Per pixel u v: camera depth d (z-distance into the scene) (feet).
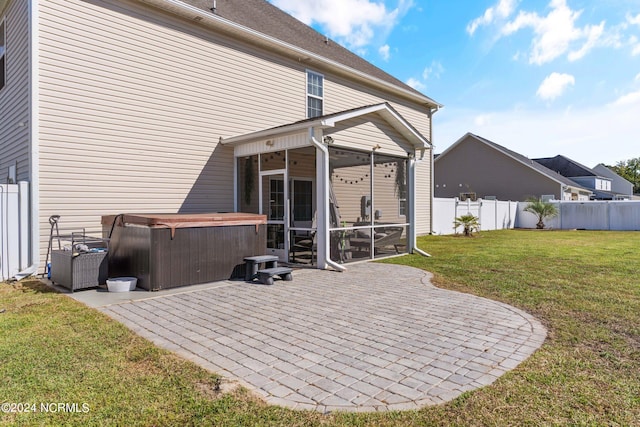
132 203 27.32
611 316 15.78
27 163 24.27
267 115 35.91
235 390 9.39
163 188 28.96
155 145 28.50
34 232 23.20
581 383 9.76
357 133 29.63
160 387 9.55
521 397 9.05
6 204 22.48
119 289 20.27
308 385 9.70
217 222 23.07
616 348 12.25
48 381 9.86
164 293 20.07
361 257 31.17
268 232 30.63
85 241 22.53
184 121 30.09
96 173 25.63
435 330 14.08
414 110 55.52
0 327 14.14
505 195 92.53
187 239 21.72
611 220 70.33
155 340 12.96
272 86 36.37
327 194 27.09
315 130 26.55
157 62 28.58
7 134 29.14
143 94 27.84
